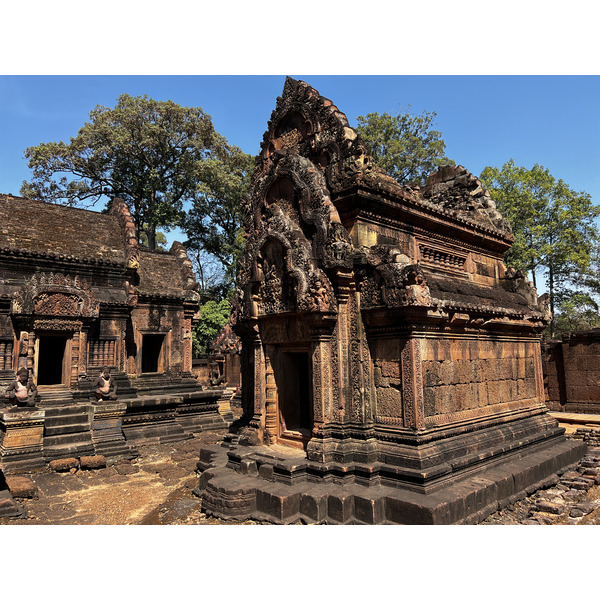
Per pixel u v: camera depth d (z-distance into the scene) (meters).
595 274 31.80
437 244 11.05
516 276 13.35
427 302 7.85
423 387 8.09
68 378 16.44
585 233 32.31
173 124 37.72
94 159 36.75
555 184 32.03
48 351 19.39
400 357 8.13
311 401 9.64
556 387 21.06
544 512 8.08
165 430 16.28
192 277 22.22
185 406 18.05
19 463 12.02
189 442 15.98
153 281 21.53
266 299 9.98
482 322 9.78
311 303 8.49
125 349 19.05
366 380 8.43
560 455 10.40
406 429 7.89
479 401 9.78
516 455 9.76
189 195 41.56
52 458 12.64
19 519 8.45
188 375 21.41
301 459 8.38
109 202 40.72
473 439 8.86
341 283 8.59
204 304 39.53
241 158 39.66
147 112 36.84
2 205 18.56
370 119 34.75
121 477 11.55
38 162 36.06
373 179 8.88
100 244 19.66
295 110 10.50
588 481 9.57
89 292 16.86
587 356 20.16
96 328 18.23
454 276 11.59
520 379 11.52
